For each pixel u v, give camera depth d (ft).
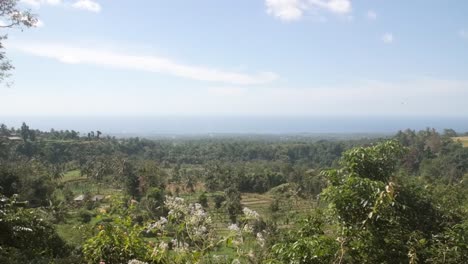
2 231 19.86
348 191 11.73
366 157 13.55
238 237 11.88
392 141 14.21
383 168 13.60
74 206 100.22
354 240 11.27
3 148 169.37
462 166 90.48
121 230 14.32
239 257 11.57
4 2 28.07
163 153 295.07
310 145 306.96
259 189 171.94
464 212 14.24
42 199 97.86
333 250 10.74
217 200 121.39
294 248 10.75
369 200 11.34
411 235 11.53
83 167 176.86
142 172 128.06
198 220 12.06
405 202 13.05
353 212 11.80
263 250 11.91
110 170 151.53
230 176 172.96
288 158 288.92
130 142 301.22
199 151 317.83
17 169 102.12
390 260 11.24
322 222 12.92
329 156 259.80
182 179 171.22
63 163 203.62
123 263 13.37
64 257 20.06
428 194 14.01
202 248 11.62
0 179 88.94
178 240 11.98
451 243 11.34
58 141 247.29
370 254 11.22
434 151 135.03
